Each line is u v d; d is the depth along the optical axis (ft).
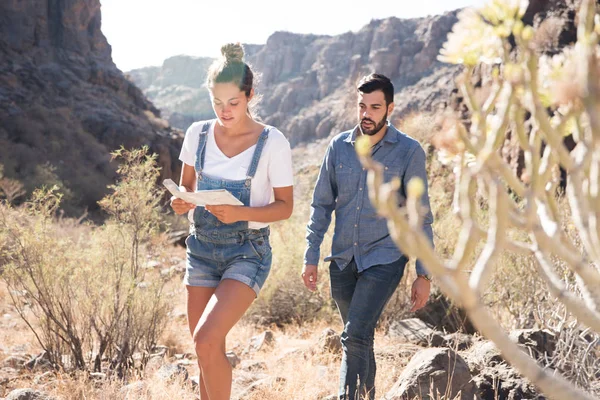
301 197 34.76
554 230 3.34
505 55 2.95
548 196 3.51
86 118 177.06
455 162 3.25
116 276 16.99
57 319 16.97
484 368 13.20
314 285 12.01
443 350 12.73
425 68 492.54
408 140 11.56
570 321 12.99
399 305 22.67
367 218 11.42
